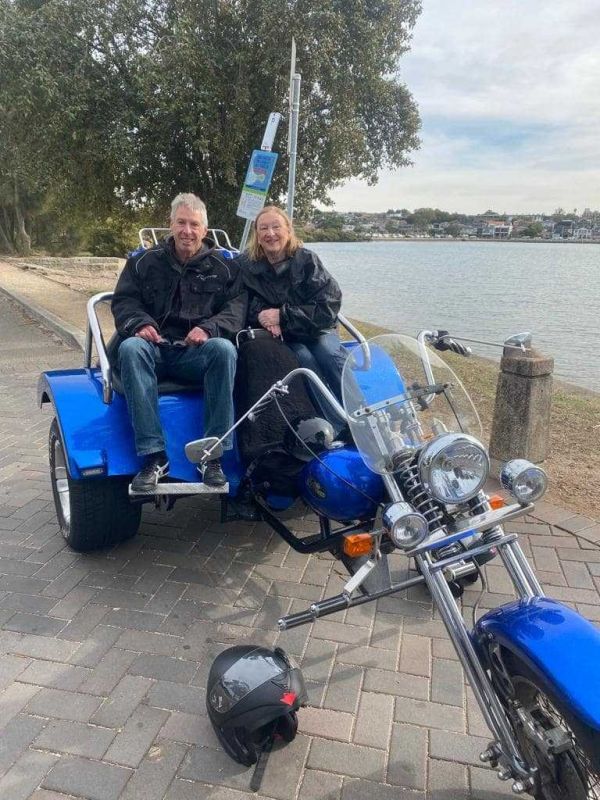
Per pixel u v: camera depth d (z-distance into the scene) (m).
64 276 24.77
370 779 2.30
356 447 2.83
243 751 2.27
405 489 2.49
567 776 1.93
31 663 2.87
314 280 3.85
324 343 3.83
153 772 2.32
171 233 3.69
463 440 2.20
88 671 2.83
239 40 11.66
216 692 2.30
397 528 2.14
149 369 3.22
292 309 3.72
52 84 11.10
